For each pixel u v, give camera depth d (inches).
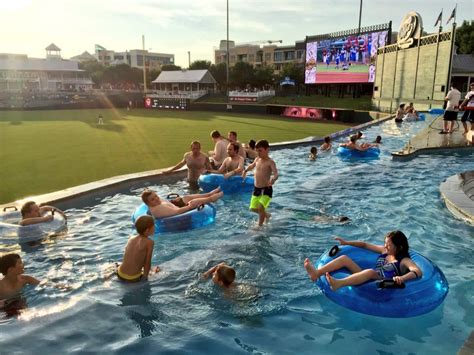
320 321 161.6
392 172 420.2
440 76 1000.2
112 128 927.0
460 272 202.8
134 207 314.5
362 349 145.1
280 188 369.7
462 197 299.6
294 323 160.6
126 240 247.3
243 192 350.0
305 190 359.3
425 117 938.1
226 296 180.4
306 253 227.3
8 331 155.1
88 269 208.5
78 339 150.8
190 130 887.1
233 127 962.1
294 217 287.3
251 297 179.9
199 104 1692.9
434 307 162.6
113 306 173.3
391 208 302.5
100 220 283.4
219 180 349.4
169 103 1791.3
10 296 180.7
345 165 470.9
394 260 175.3
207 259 219.3
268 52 3371.1
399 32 1182.9
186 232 259.0
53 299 179.2
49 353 142.6
